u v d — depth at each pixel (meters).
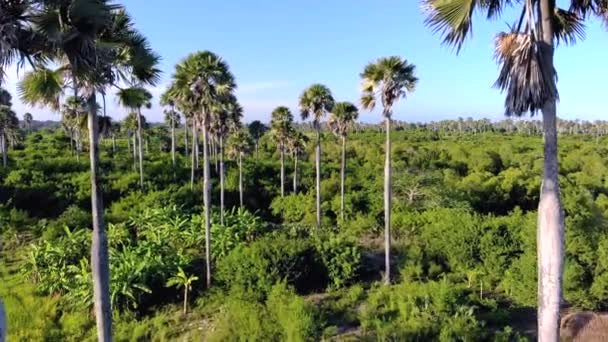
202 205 32.41
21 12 6.10
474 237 17.45
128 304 15.95
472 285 16.25
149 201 30.70
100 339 8.77
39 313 14.93
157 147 61.81
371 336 12.59
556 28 6.04
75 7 6.62
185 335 14.03
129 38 8.82
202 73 17.20
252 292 15.77
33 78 7.73
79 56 7.12
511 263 16.20
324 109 28.05
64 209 29.75
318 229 25.36
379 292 15.47
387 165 17.61
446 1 5.34
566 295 13.77
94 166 8.66
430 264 18.09
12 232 23.53
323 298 16.20
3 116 38.97
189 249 21.72
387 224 17.39
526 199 34.97
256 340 11.95
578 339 9.76
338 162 49.88
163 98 36.62
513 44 5.26
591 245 14.01
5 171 34.94
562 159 47.19
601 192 34.81
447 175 41.47
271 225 28.20
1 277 18.66
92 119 8.59
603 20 5.69
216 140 34.28
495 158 50.09
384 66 17.59
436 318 12.88
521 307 14.48
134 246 21.28
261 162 46.53
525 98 5.14
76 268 17.31
